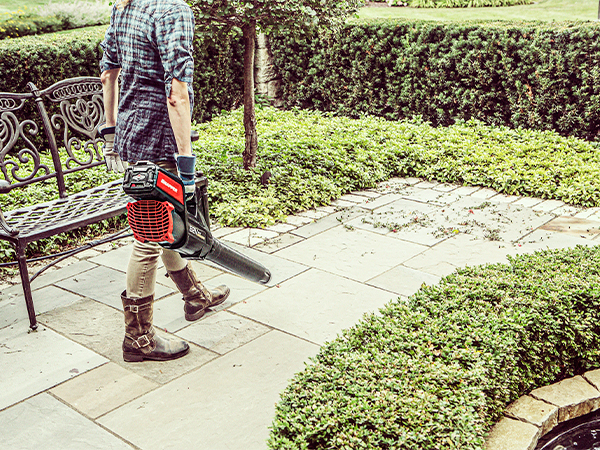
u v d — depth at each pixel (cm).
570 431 266
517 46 741
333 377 228
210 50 840
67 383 279
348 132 743
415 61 820
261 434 241
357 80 877
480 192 580
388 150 662
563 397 268
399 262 416
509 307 281
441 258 422
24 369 291
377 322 273
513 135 730
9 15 1049
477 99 791
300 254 434
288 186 555
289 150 621
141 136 271
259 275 316
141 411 257
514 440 238
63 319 342
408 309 282
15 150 631
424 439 199
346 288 376
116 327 333
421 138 722
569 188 545
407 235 468
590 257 337
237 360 297
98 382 280
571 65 706
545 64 722
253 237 469
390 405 212
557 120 742
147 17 255
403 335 257
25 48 627
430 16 1299
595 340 291
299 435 200
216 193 533
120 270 412
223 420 251
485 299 290
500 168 604
